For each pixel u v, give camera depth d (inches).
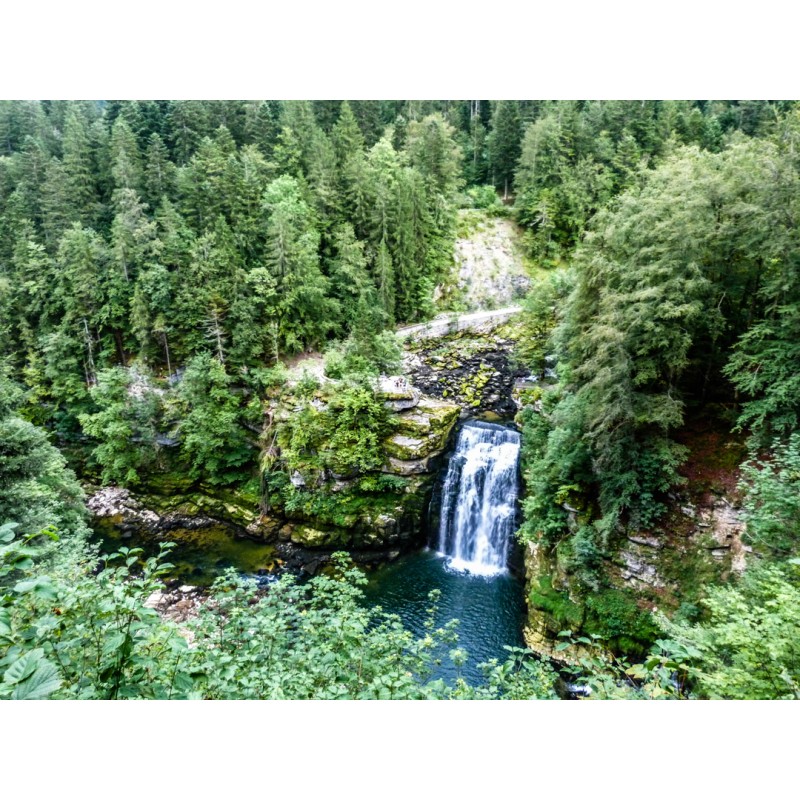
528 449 1207.6
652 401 873.5
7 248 1993.1
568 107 2605.8
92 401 1699.1
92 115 2970.0
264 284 1689.2
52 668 169.6
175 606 1080.8
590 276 967.0
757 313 950.4
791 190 767.7
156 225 1828.2
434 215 2370.8
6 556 205.8
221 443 1443.2
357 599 1101.7
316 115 2591.0
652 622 847.7
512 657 363.3
